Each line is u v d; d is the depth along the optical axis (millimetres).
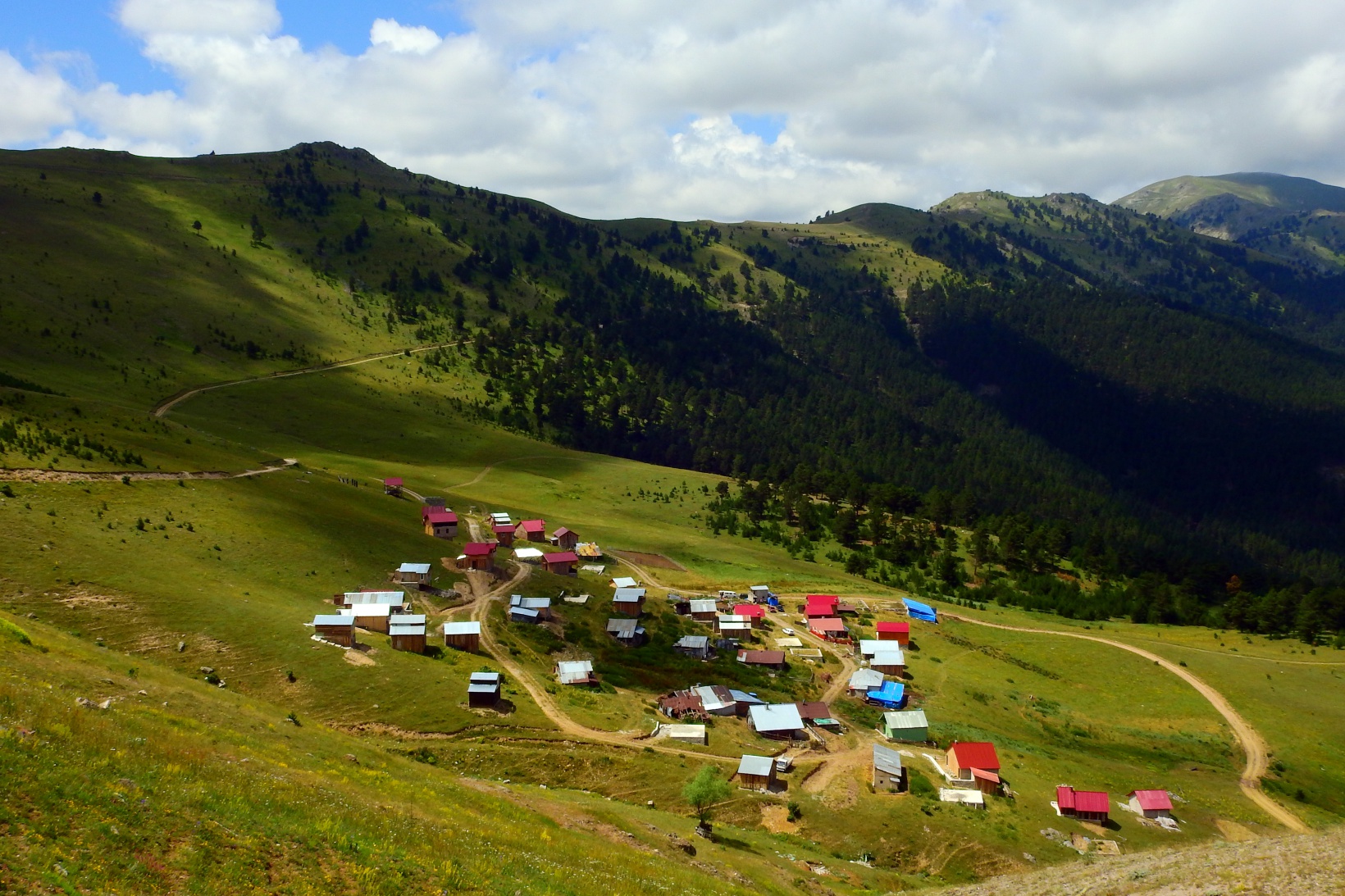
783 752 82812
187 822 28281
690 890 41719
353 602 92688
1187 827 79125
